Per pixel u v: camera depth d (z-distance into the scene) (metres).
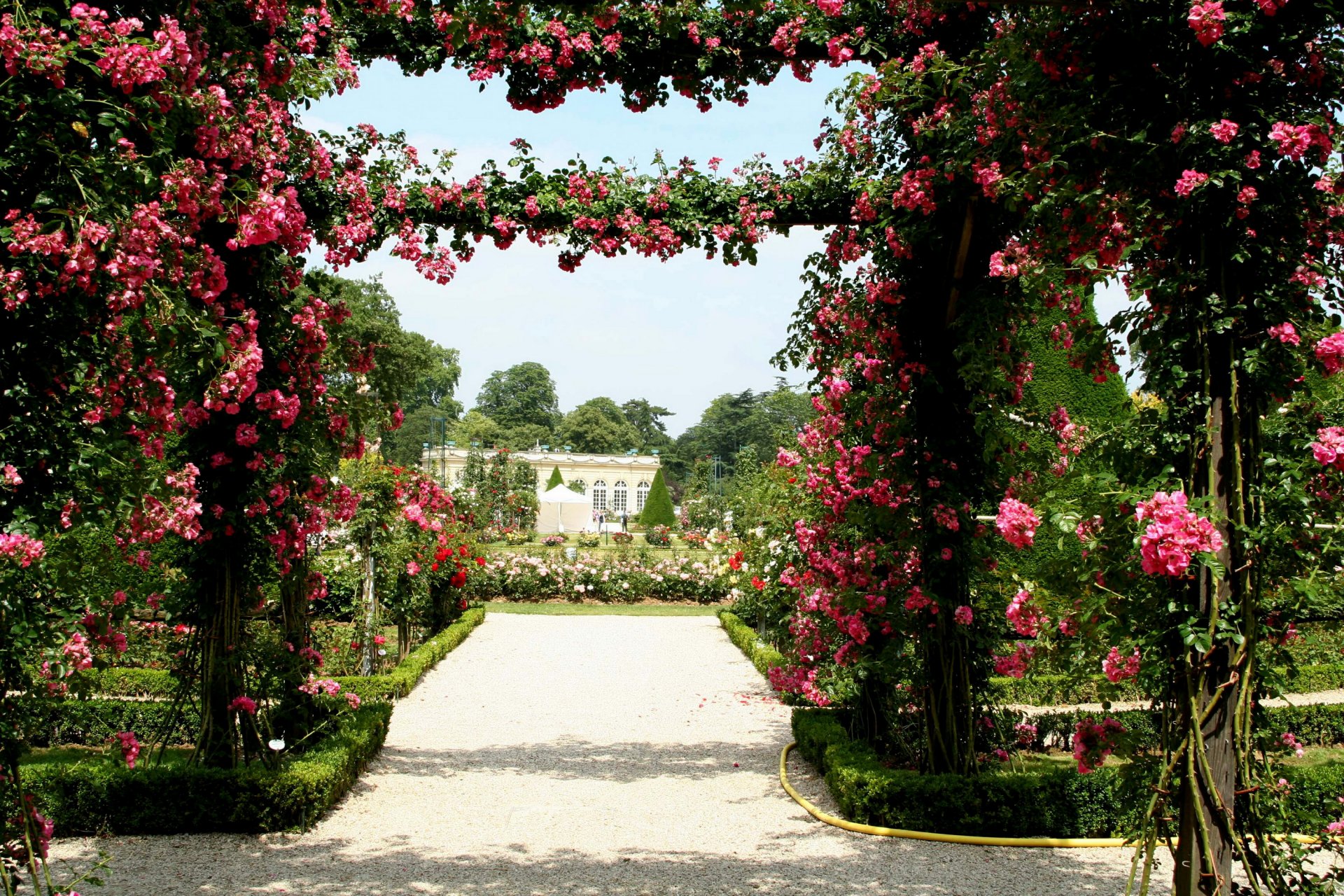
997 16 5.19
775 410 70.38
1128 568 3.41
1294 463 3.19
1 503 3.22
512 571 18.86
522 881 4.67
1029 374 5.85
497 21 4.18
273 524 5.75
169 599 5.73
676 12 4.70
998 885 4.66
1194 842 3.27
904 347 5.95
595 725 8.55
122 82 3.24
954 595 5.74
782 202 6.02
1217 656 3.25
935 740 5.79
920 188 5.37
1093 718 7.02
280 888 4.54
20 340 3.25
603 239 6.00
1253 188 3.24
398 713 8.94
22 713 3.55
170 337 3.69
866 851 5.16
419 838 5.35
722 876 4.77
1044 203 3.86
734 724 8.60
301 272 5.77
